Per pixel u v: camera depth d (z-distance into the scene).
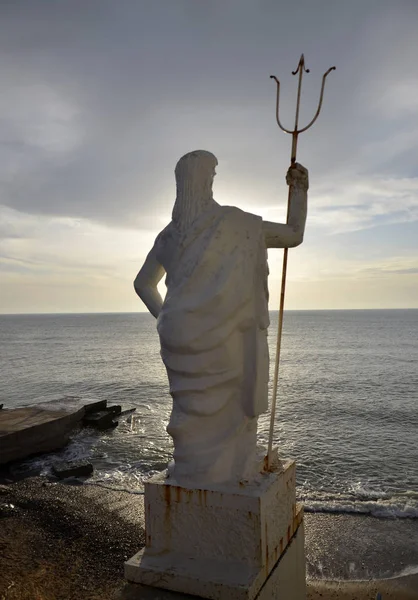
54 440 17.75
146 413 24.78
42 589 6.66
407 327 131.50
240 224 3.14
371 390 31.20
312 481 14.27
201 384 3.06
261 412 3.19
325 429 20.77
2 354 63.47
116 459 16.48
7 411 19.91
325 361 49.41
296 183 3.30
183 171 3.22
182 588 2.83
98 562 7.88
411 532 10.53
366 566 9.02
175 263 3.16
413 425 21.66
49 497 11.60
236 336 3.12
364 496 12.94
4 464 15.58
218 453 3.10
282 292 3.40
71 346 78.44
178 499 3.05
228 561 2.92
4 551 8.12
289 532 3.40
